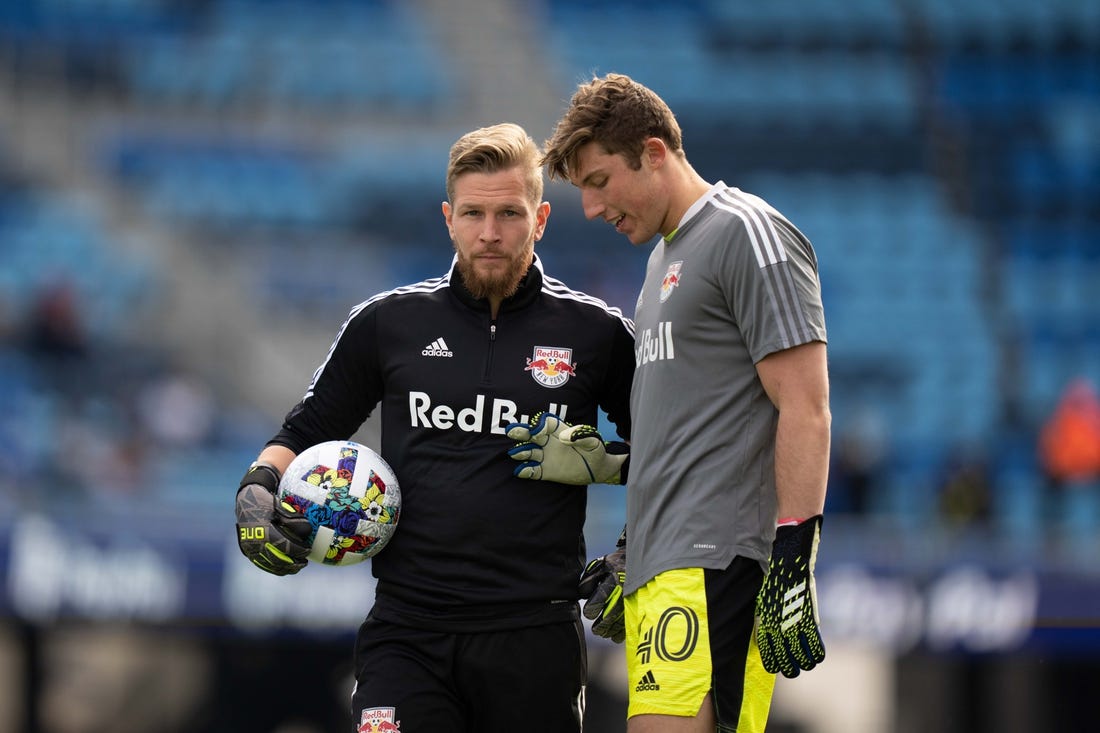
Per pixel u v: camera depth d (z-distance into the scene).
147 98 61.44
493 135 12.56
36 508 29.19
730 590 11.59
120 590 27.84
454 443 12.73
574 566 12.95
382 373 13.09
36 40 61.84
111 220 56.47
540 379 12.79
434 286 13.18
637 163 11.90
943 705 32.16
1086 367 53.22
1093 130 64.25
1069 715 31.84
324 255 56.81
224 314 53.09
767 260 11.41
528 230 12.55
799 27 67.88
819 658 11.04
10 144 58.28
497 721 12.72
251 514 12.40
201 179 58.69
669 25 67.88
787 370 11.34
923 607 28.50
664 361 11.94
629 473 12.28
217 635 28.31
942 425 50.75
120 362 48.44
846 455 40.16
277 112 62.00
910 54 67.00
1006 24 67.88
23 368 45.81
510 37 66.81
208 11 64.94
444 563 12.60
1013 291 56.94
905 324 55.16
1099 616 28.22
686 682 11.48
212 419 47.59
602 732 30.33
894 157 63.00
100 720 32.25
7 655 32.22
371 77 63.75
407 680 12.59
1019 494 46.34
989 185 61.88
